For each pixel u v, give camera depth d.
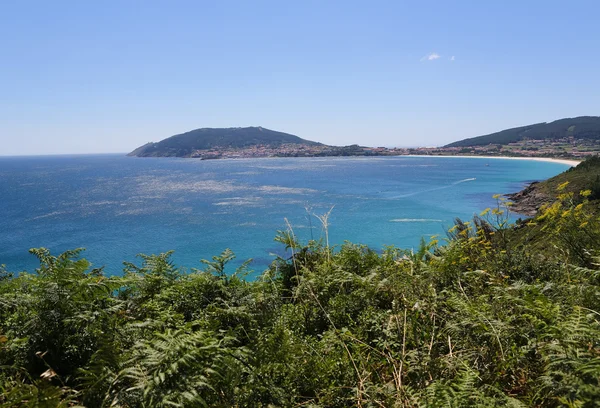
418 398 2.60
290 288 6.30
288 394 3.01
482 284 4.85
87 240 56.53
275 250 46.53
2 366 2.74
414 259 5.93
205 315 3.99
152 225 66.75
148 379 2.27
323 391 3.05
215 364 2.54
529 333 3.19
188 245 51.62
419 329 3.86
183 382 2.22
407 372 3.18
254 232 58.41
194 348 2.45
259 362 3.15
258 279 5.94
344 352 3.61
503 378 2.88
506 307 3.83
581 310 3.28
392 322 3.98
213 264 5.16
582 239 5.14
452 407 2.29
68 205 94.12
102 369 2.55
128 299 4.57
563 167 195.62
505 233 6.18
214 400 2.52
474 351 3.20
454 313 3.85
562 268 4.77
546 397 2.38
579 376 2.21
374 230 56.97
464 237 6.25
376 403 2.85
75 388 2.83
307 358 3.51
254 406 2.69
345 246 6.63
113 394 2.41
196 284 4.70
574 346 2.60
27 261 46.00
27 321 3.22
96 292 3.67
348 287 5.21
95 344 3.08
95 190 129.38
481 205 79.69
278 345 3.40
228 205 88.38
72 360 3.05
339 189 116.44
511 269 5.16
